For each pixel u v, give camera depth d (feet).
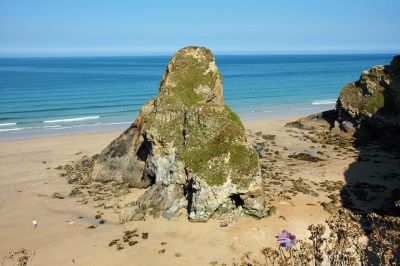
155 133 135.95
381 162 177.47
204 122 128.88
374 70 228.22
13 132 265.34
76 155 206.80
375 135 218.18
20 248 110.52
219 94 168.96
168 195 128.47
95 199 143.33
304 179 155.22
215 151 122.31
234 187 117.08
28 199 146.92
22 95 437.99
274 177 155.94
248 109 359.66
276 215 121.49
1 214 134.00
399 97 208.95
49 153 211.41
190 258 101.60
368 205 129.59
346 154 192.24
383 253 80.18
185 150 128.16
